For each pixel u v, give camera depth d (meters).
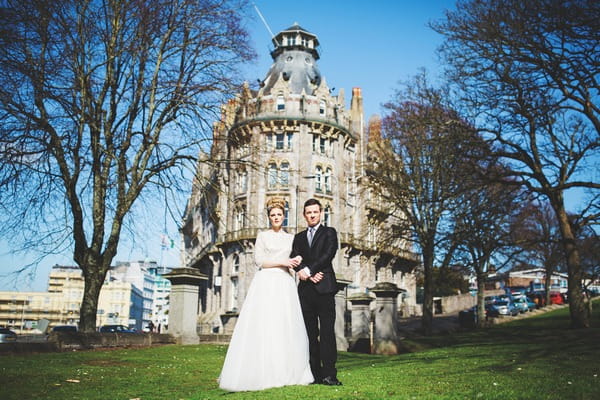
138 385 7.56
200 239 64.06
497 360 11.25
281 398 5.12
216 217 22.20
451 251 29.30
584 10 15.22
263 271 6.39
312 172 50.31
